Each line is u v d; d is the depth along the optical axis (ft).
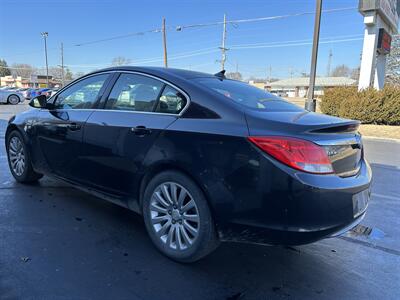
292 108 10.55
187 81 9.82
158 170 9.61
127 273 8.75
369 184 9.18
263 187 7.82
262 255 10.09
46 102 13.85
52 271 8.66
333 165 8.10
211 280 8.66
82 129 11.57
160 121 9.57
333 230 7.92
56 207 12.90
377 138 41.34
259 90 11.69
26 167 14.74
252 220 8.02
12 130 15.29
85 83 12.43
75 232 10.91
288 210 7.66
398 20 66.95
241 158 8.05
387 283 8.87
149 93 10.28
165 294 7.99
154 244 9.87
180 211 9.21
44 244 10.04
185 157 8.79
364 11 53.67
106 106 11.28
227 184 8.20
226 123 8.54
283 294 8.22
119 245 10.19
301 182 7.55
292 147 7.71
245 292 8.24
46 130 13.19
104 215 12.35
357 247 10.87
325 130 8.25
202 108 9.07
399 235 11.85
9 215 12.02
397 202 15.35
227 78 11.89
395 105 50.70
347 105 53.11
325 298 8.13
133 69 11.06
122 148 10.28
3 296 7.60
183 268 9.12
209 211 8.63
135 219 12.11
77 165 11.93
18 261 9.05
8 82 337.11
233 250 10.32
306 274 9.16
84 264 9.07
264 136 7.93
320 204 7.64
